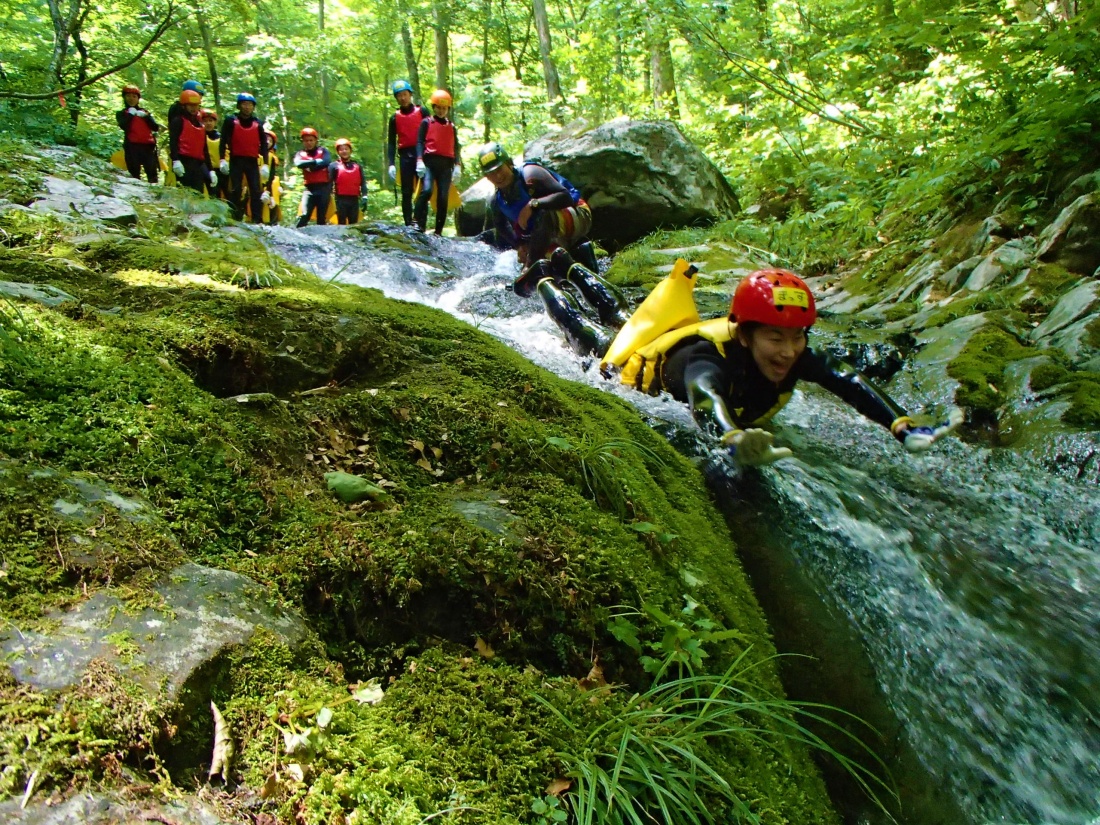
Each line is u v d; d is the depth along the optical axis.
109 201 5.50
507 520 2.34
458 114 23.11
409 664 1.85
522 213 5.28
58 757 1.20
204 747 1.40
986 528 3.52
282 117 22.97
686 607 2.36
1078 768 2.38
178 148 9.09
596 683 1.99
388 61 24.11
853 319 6.19
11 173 5.54
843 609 2.85
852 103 10.40
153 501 1.91
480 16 22.20
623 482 2.81
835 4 12.07
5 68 12.85
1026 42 6.93
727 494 3.45
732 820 1.71
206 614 1.60
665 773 1.66
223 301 3.16
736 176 12.60
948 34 7.98
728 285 7.25
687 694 2.07
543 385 3.34
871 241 8.24
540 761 1.64
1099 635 2.88
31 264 3.28
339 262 6.84
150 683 1.39
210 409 2.32
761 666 2.40
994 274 5.86
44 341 2.34
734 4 11.05
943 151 7.34
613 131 10.36
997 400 4.46
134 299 3.15
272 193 12.48
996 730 2.45
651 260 8.37
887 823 2.12
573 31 20.33
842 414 4.50
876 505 3.54
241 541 1.96
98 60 15.20
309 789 1.38
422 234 8.45
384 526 2.12
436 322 3.75
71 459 1.91
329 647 1.83
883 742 2.35
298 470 2.33
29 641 1.37
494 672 1.87
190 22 17.55
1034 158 6.71
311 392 2.83
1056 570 3.26
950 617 2.88
